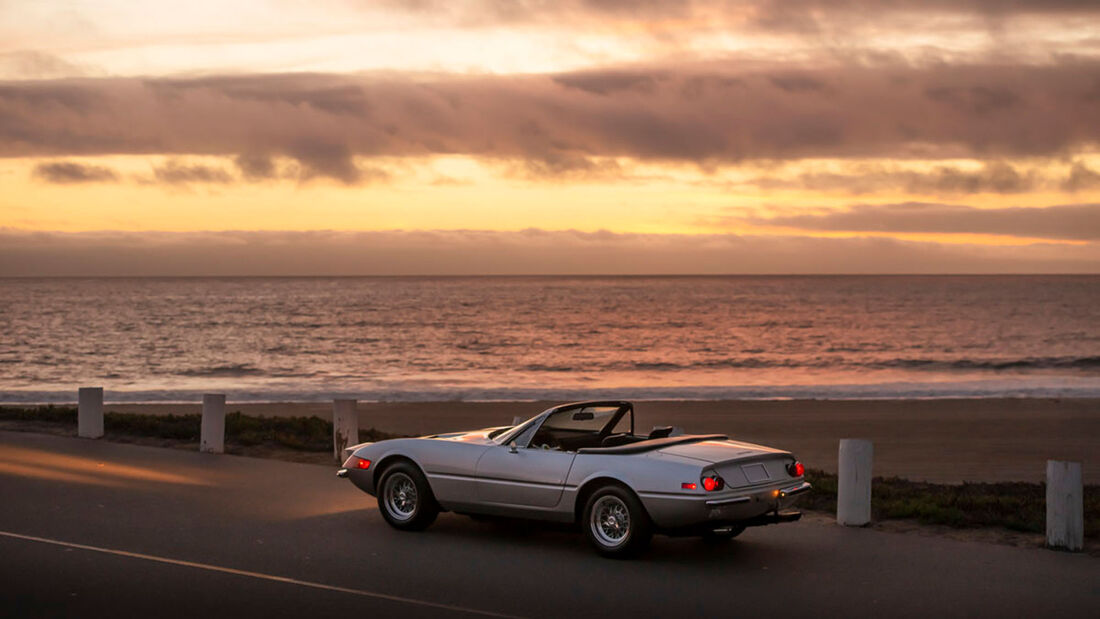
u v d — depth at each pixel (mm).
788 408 28234
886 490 11789
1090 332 82688
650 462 7789
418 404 29797
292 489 11141
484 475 8555
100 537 8297
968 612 6281
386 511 9188
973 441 21281
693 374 50062
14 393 33594
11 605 6125
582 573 7340
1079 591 6891
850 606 6406
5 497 10141
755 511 7762
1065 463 8445
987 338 76625
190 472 12258
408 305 129000
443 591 6719
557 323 93750
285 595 6512
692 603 6445
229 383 42812
